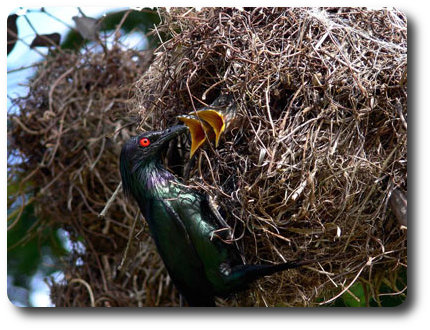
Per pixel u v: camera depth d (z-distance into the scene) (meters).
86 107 6.25
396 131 4.18
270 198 4.04
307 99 4.17
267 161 4.00
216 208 4.29
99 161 6.14
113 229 6.15
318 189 4.08
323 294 4.69
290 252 4.21
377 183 4.15
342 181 4.09
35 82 6.39
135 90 5.16
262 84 4.16
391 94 4.27
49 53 6.46
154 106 4.62
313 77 4.16
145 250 6.00
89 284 6.15
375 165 4.09
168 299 5.93
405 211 4.07
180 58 4.52
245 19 4.38
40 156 6.37
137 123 5.02
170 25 4.72
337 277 4.20
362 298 5.12
